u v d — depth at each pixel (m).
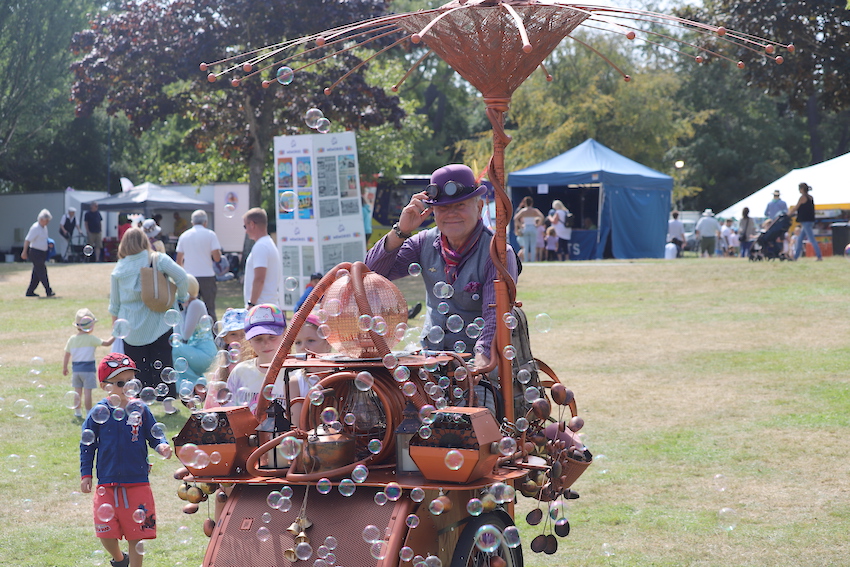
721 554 3.99
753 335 9.86
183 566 4.07
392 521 2.49
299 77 18.45
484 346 3.09
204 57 18.31
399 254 3.46
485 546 2.73
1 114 36.03
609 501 4.80
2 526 4.68
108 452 3.87
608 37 34.62
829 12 16.84
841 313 10.80
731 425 6.23
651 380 7.89
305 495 2.62
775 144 46.62
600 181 22.73
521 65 3.00
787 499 4.68
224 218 24.61
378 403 2.85
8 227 29.41
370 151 24.42
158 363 6.59
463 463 2.46
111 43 19.16
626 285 14.90
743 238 24.92
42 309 14.17
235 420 2.76
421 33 2.76
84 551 4.31
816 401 6.75
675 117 41.41
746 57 17.50
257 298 7.95
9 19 35.25
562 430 3.15
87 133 40.16
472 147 37.59
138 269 6.78
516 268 3.19
